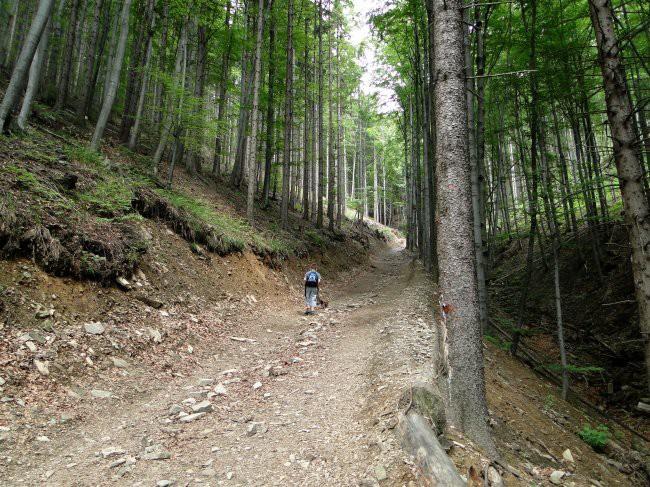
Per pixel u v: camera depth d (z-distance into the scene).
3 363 4.38
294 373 6.27
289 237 17.39
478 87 11.13
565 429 6.84
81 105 14.41
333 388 5.56
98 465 3.51
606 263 13.92
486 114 15.83
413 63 18.98
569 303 13.85
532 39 9.61
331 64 26.98
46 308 5.42
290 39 18.75
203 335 7.48
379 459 3.52
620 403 9.13
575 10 10.23
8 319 4.88
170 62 18.28
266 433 4.28
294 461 3.69
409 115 26.56
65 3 17.80
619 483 5.45
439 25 4.74
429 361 5.38
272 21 19.31
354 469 3.47
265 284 12.14
